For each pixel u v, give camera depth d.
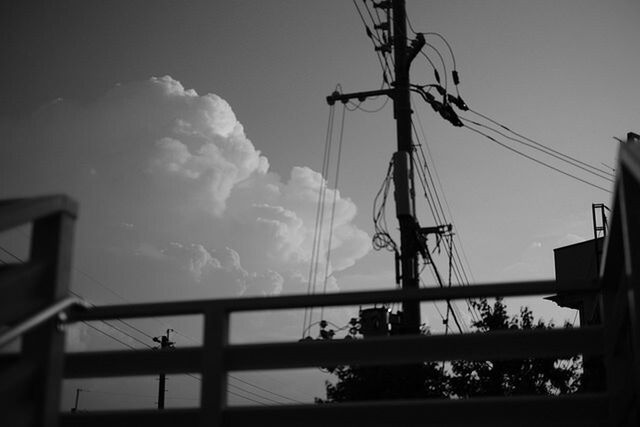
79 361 4.57
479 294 4.18
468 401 4.21
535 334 4.26
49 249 3.28
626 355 4.12
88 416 4.55
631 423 3.98
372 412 4.28
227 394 4.43
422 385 15.77
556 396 4.18
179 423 4.44
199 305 4.44
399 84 16.84
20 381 3.04
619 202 3.66
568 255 31.03
